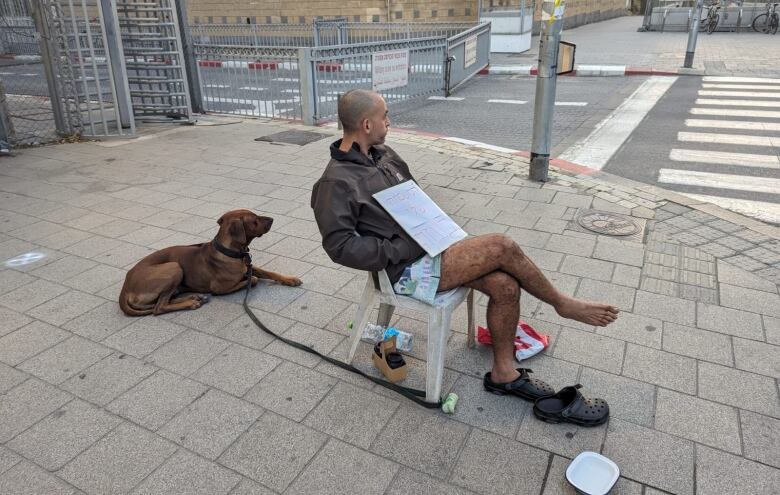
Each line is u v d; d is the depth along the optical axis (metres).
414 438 2.78
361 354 3.44
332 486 2.51
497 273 2.86
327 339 3.59
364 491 2.48
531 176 6.57
